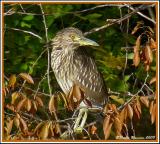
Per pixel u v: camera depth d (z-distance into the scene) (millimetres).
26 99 9898
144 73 12875
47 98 12758
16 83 10508
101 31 13414
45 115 12648
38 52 12828
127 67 13211
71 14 13250
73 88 9312
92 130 10859
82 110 11500
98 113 11391
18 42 12555
